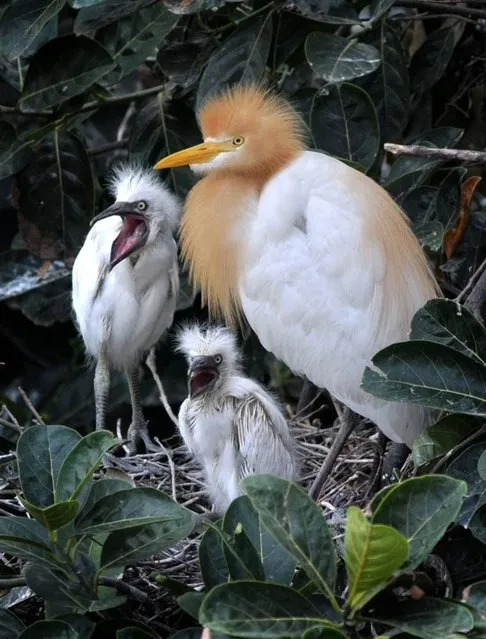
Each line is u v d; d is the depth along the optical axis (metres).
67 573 6.81
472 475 7.00
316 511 5.84
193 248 9.82
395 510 5.77
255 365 11.48
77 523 6.68
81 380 11.95
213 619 5.67
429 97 10.70
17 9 9.54
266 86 10.60
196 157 9.34
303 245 9.02
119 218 10.42
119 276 10.16
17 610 8.10
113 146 11.80
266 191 9.27
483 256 10.35
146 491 6.78
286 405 11.44
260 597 5.78
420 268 9.08
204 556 6.55
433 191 9.91
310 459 10.27
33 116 10.75
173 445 11.68
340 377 8.94
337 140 9.77
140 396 11.07
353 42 9.64
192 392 8.93
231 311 10.38
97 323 10.27
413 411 8.70
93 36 10.90
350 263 8.82
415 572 5.91
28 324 12.73
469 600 6.16
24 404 12.40
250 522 6.54
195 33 10.64
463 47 11.16
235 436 8.86
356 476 9.73
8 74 11.30
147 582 8.05
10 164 10.65
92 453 6.66
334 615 5.85
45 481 6.75
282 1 9.98
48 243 10.89
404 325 8.83
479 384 6.93
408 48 11.62
